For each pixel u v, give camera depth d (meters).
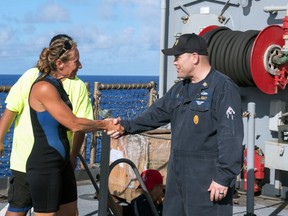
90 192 6.52
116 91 7.48
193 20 6.89
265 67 5.87
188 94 3.42
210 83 3.34
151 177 4.61
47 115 3.28
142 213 4.56
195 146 3.35
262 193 6.55
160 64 7.46
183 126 3.40
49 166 3.30
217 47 6.15
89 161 7.36
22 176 3.45
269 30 5.89
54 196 3.34
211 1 6.96
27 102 3.57
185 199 3.42
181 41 3.37
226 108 3.23
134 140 5.88
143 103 7.82
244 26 6.68
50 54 3.31
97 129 3.45
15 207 3.50
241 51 5.93
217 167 3.27
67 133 3.52
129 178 5.85
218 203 3.31
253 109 4.66
